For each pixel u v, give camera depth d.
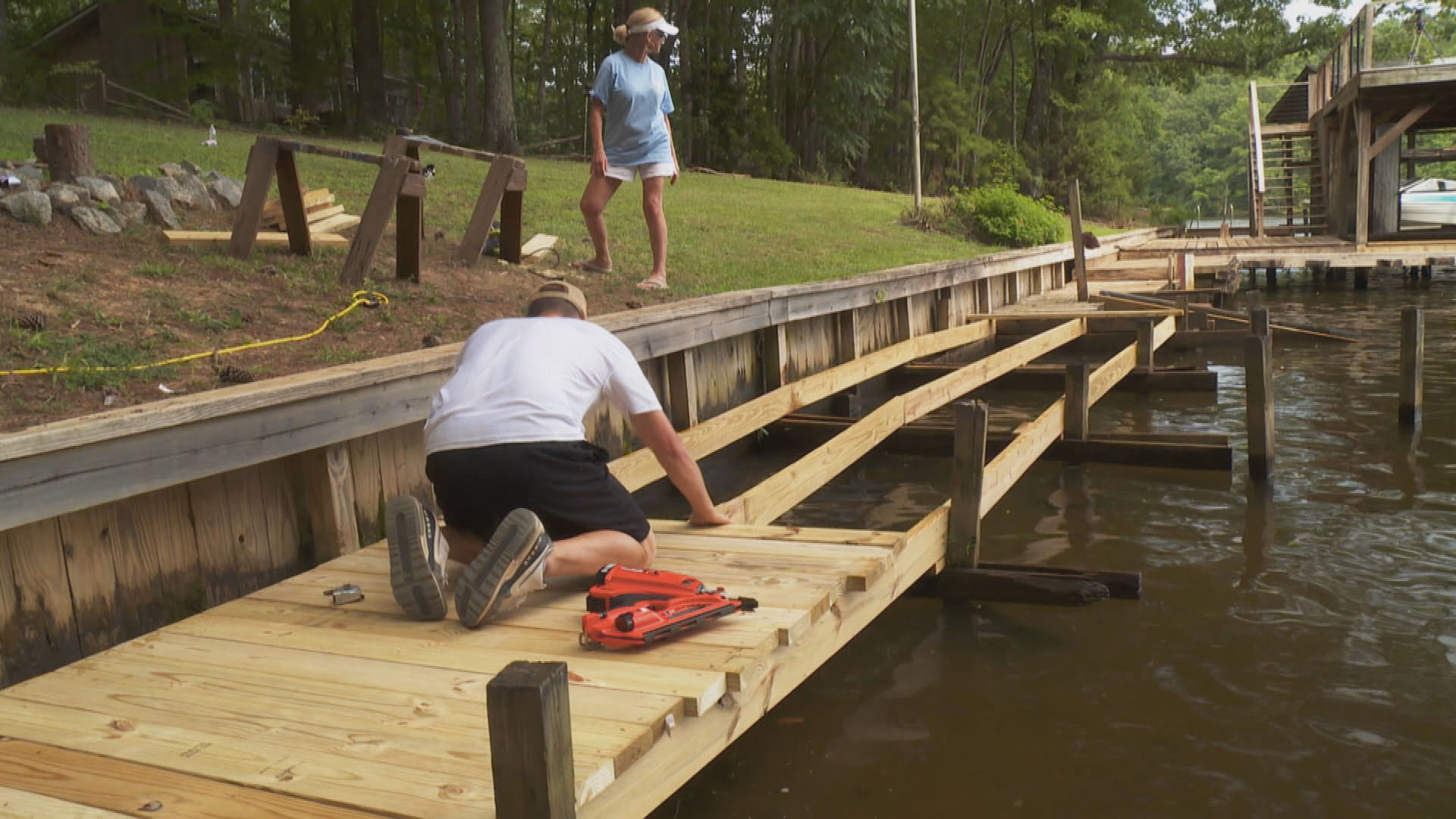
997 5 39.00
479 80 38.50
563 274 8.05
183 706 2.84
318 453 4.44
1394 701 3.98
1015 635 4.71
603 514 3.53
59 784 2.44
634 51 7.75
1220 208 97.00
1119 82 43.47
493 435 3.44
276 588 3.86
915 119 16.47
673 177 7.98
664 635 3.06
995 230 16.17
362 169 11.32
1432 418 8.83
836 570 3.77
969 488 5.11
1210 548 5.80
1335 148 24.16
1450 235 20.03
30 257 5.80
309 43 29.75
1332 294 20.05
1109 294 14.21
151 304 5.52
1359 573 5.36
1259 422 7.08
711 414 7.81
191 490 4.04
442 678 2.97
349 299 6.29
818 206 17.08
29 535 3.48
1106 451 7.62
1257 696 4.05
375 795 2.35
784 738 3.81
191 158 10.12
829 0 31.27
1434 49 24.55
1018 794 3.40
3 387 4.20
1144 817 3.25
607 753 2.41
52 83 25.45
